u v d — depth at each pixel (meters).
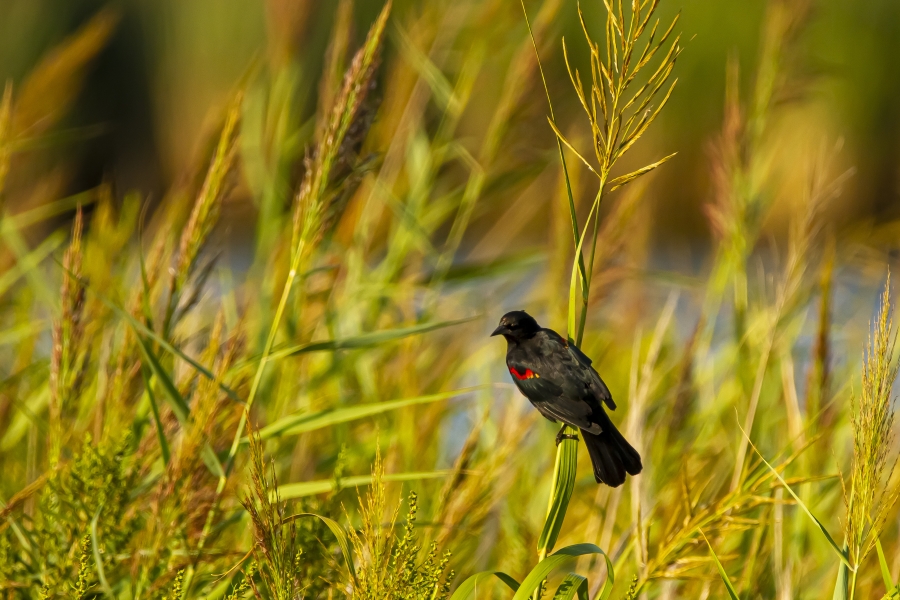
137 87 46.50
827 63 15.73
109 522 14.99
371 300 15.72
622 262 15.70
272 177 15.68
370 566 14.74
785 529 15.24
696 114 46.19
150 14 46.16
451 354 15.73
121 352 15.14
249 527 15.09
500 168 15.75
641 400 15.23
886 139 44.75
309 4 15.74
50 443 15.11
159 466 15.14
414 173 15.77
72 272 15.08
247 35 45.12
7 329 15.64
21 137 15.59
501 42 16.45
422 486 15.40
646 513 15.20
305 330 15.49
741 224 15.64
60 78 15.61
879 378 14.75
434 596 14.76
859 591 15.17
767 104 15.70
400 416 15.45
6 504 15.06
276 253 15.48
